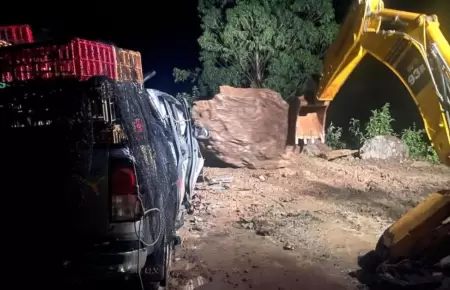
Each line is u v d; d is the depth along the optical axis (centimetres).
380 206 971
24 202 477
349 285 617
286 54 1495
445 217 619
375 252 670
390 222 871
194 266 657
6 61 538
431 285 586
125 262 469
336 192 1068
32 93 490
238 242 758
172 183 610
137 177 472
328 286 612
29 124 492
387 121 1555
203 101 1232
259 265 671
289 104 1400
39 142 476
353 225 845
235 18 1480
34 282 480
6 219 480
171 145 668
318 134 1409
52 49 534
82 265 468
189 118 925
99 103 483
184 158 777
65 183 470
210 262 676
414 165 1368
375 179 1201
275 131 1247
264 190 1070
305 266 673
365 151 1420
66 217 470
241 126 1226
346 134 1819
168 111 765
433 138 673
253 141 1232
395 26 796
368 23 850
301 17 1551
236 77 1523
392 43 754
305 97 1334
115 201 465
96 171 466
